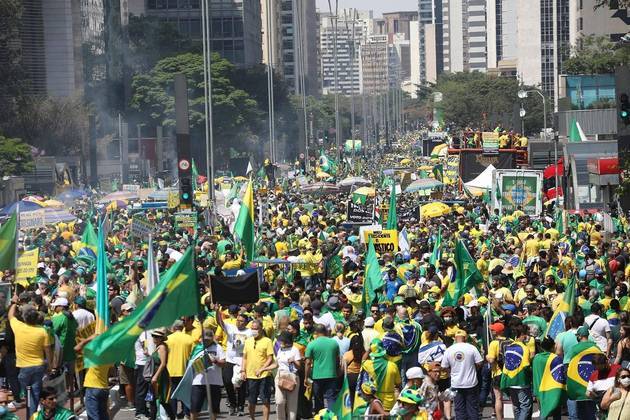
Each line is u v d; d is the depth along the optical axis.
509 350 26.41
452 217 65.06
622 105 45.72
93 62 189.50
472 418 26.12
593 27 185.88
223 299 29.20
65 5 175.88
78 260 45.25
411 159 161.50
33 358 26.84
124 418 29.55
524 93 135.12
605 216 58.78
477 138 105.56
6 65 152.50
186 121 64.06
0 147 126.88
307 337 29.03
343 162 163.38
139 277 37.56
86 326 29.28
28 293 30.41
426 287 35.03
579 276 38.62
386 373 24.59
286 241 53.62
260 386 27.94
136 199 87.62
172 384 27.45
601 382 24.12
